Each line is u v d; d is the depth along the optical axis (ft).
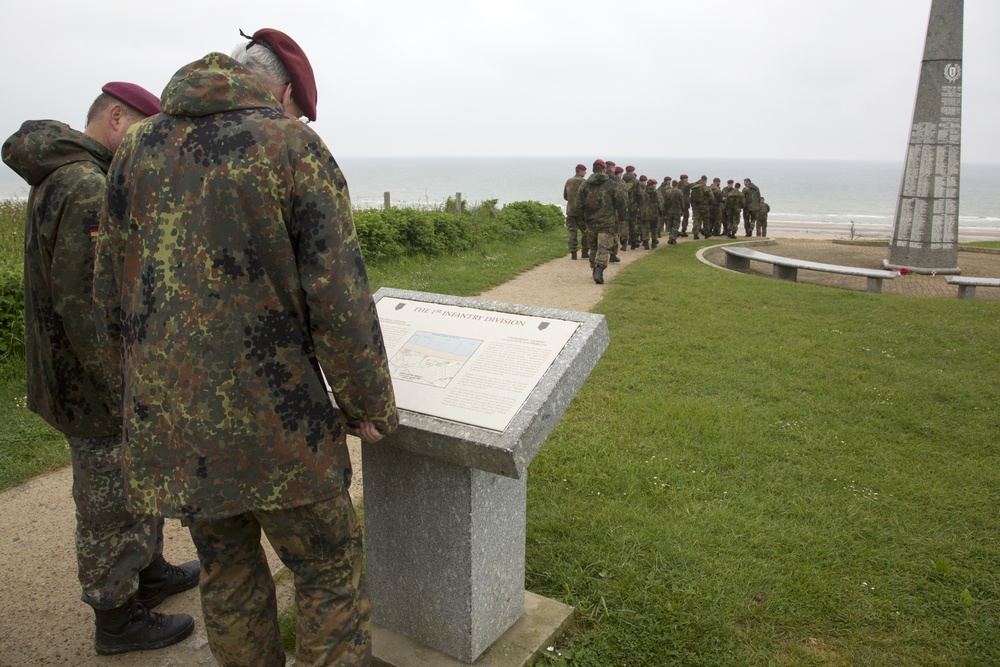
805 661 7.78
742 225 108.17
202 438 5.13
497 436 6.11
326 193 5.11
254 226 5.06
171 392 5.14
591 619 8.40
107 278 5.70
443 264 39.09
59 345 7.00
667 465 12.78
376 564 7.81
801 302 29.48
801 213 232.73
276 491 5.28
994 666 7.77
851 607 8.72
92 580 7.54
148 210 5.26
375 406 5.50
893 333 23.79
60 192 6.82
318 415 5.41
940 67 43.68
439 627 7.49
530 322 7.38
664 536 10.22
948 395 17.03
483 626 7.48
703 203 68.18
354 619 6.06
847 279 43.32
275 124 5.11
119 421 7.25
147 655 8.11
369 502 7.66
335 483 5.51
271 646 6.36
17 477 12.73
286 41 6.00
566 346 6.92
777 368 19.38
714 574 9.29
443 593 7.34
